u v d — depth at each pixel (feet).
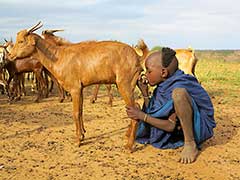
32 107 10.92
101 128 8.06
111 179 5.22
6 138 7.33
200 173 5.39
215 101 11.66
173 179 5.18
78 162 5.92
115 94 13.41
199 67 25.07
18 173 5.49
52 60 6.67
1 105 11.30
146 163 5.80
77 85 6.57
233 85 16.67
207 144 6.68
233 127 8.07
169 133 6.19
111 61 6.36
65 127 8.21
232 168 5.58
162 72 5.95
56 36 7.25
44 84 12.87
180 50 11.55
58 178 5.28
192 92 5.91
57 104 11.44
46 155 6.28
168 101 5.86
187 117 5.76
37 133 7.70
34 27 6.90
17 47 6.86
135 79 6.45
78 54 6.54
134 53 6.51
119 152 6.35
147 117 5.89
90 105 11.06
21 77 13.25
